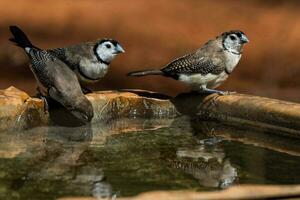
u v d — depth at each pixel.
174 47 25.00
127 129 12.18
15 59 23.12
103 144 11.10
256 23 26.88
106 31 26.28
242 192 8.21
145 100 12.95
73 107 12.16
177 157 10.45
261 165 10.14
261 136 11.83
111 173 9.55
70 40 25.52
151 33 26.02
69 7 27.84
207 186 9.10
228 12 27.78
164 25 26.66
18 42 13.09
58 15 27.27
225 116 12.60
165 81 21.94
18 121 11.54
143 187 9.00
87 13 27.50
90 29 26.42
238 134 11.98
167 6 28.19
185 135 11.83
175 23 26.80
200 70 13.36
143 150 10.79
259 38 25.64
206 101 12.99
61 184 9.06
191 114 13.09
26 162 9.95
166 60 23.95
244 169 9.94
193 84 13.46
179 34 25.97
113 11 27.70
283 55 24.38
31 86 21.30
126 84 21.77
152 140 11.43
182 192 8.16
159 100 13.03
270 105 11.92
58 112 12.23
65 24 26.66
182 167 9.95
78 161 10.09
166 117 13.03
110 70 22.77
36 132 11.66
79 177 9.34
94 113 12.44
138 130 12.12
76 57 13.45
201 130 12.22
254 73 22.84
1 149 10.59
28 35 25.62
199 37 25.86
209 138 11.65
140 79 22.09
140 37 25.72
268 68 23.23
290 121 11.53
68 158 10.23
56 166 9.80
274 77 22.45
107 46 13.55
